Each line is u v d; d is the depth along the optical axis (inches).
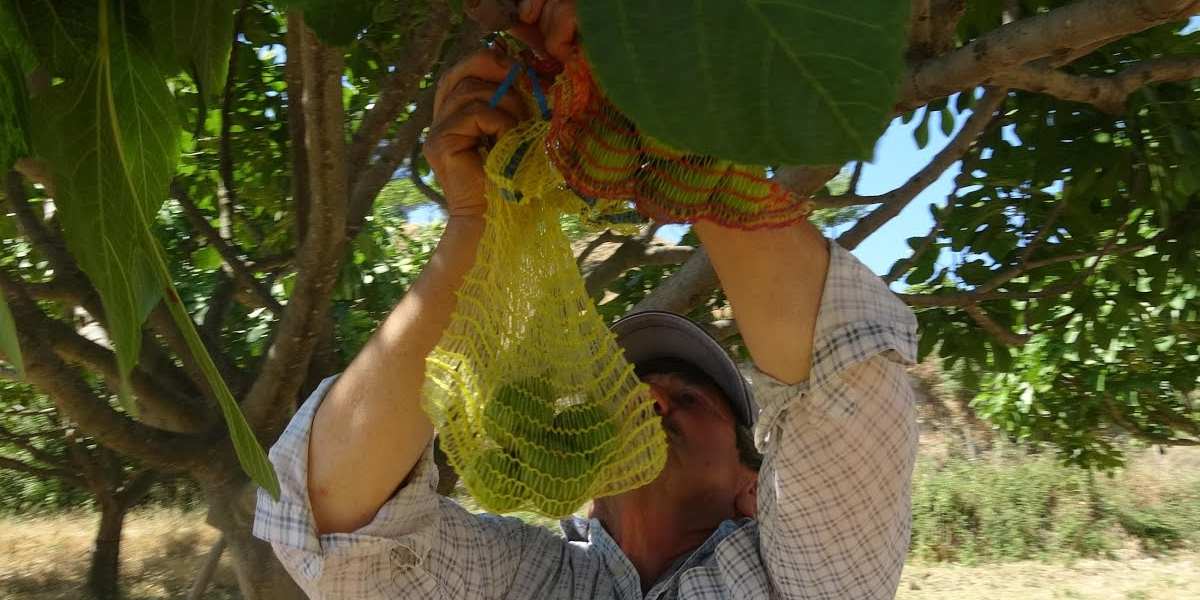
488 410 44.9
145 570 417.1
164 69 45.0
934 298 130.5
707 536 72.2
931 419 614.5
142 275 40.3
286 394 103.4
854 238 117.6
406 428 57.4
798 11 21.3
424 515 63.1
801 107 21.1
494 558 69.9
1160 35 114.9
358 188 106.0
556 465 45.3
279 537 59.0
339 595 60.7
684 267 112.7
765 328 55.3
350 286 182.9
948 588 446.6
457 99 49.9
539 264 47.7
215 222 187.8
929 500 518.9
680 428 71.5
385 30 126.3
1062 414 271.0
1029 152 124.0
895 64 20.8
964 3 79.9
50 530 491.2
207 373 39.4
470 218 53.4
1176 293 175.2
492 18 40.9
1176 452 592.4
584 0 22.2
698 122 21.4
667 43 21.7
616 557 73.0
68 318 176.1
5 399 298.7
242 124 163.6
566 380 47.9
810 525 59.4
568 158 38.5
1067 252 143.8
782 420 59.0
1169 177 115.0
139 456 107.7
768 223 39.3
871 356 54.9
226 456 110.9
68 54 42.0
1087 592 433.1
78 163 41.6
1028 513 516.4
